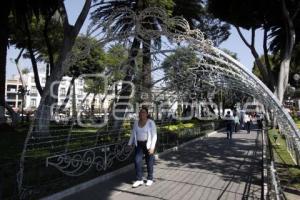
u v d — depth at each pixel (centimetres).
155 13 1005
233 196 888
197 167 1309
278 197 613
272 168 775
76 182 950
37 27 2944
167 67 1279
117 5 1579
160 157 1552
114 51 1175
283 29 2808
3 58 2220
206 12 2800
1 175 817
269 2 2550
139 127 990
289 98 6131
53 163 957
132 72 1305
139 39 1062
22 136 1914
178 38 952
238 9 2641
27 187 819
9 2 2183
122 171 1173
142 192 913
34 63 2736
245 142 2322
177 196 881
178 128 2181
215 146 2048
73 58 981
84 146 1141
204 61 1077
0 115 2227
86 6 1608
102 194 884
